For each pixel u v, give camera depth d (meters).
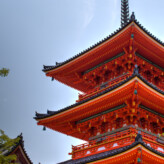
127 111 21.12
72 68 27.83
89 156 21.56
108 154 17.66
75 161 22.09
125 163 17.81
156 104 21.58
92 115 23.83
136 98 20.20
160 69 26.83
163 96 20.36
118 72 25.75
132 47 23.86
